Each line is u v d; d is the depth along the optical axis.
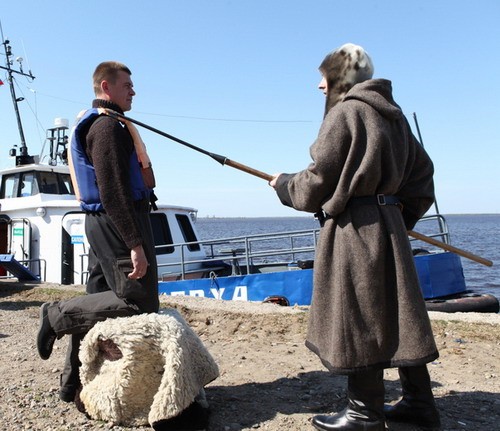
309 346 2.88
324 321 2.80
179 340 2.96
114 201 2.96
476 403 3.44
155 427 2.90
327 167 2.68
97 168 2.99
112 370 3.02
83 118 3.14
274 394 3.60
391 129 2.74
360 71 2.88
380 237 2.69
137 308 3.14
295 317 6.08
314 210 2.85
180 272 10.93
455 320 5.68
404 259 2.70
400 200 3.02
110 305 3.13
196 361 3.13
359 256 2.68
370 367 2.65
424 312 2.69
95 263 3.38
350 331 2.66
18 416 3.16
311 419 3.11
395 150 2.74
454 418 3.18
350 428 2.74
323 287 2.82
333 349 2.68
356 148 2.65
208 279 9.45
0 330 5.78
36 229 10.94
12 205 11.46
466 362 4.41
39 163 12.52
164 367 2.96
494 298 8.37
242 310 6.52
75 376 3.38
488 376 4.02
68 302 3.23
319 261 2.85
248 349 4.92
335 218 2.80
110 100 3.26
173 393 2.84
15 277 10.61
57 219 10.71
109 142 3.01
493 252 42.97
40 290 8.98
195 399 3.13
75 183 3.18
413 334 2.63
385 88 2.79
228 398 3.52
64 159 12.07
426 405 2.99
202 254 11.66
